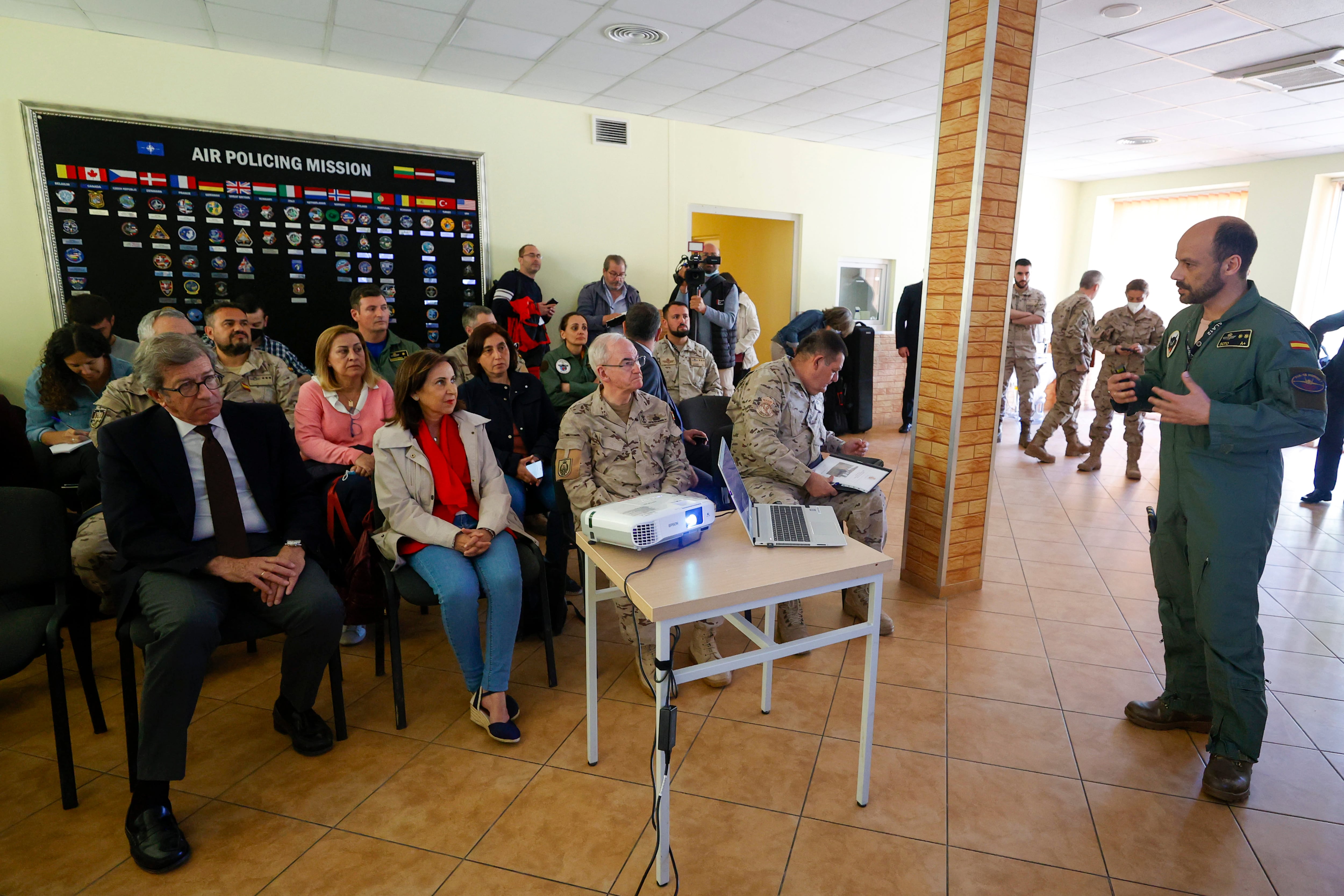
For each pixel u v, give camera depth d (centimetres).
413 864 160
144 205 402
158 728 163
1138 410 196
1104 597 305
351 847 165
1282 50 395
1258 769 194
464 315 432
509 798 182
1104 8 340
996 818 174
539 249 521
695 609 142
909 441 614
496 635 206
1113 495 469
